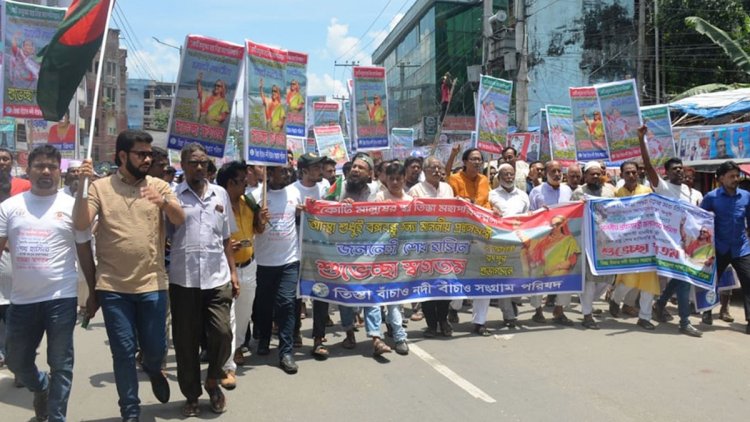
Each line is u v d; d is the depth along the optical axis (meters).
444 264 6.93
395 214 6.69
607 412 4.71
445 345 6.75
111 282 4.21
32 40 8.66
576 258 7.49
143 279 4.27
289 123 8.14
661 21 25.64
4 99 8.52
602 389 5.22
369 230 6.58
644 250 7.49
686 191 8.23
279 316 5.96
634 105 9.68
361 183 6.79
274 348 6.79
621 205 7.55
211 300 4.84
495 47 21.52
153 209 4.36
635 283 7.52
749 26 23.28
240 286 5.70
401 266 6.67
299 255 6.35
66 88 4.85
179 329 4.72
